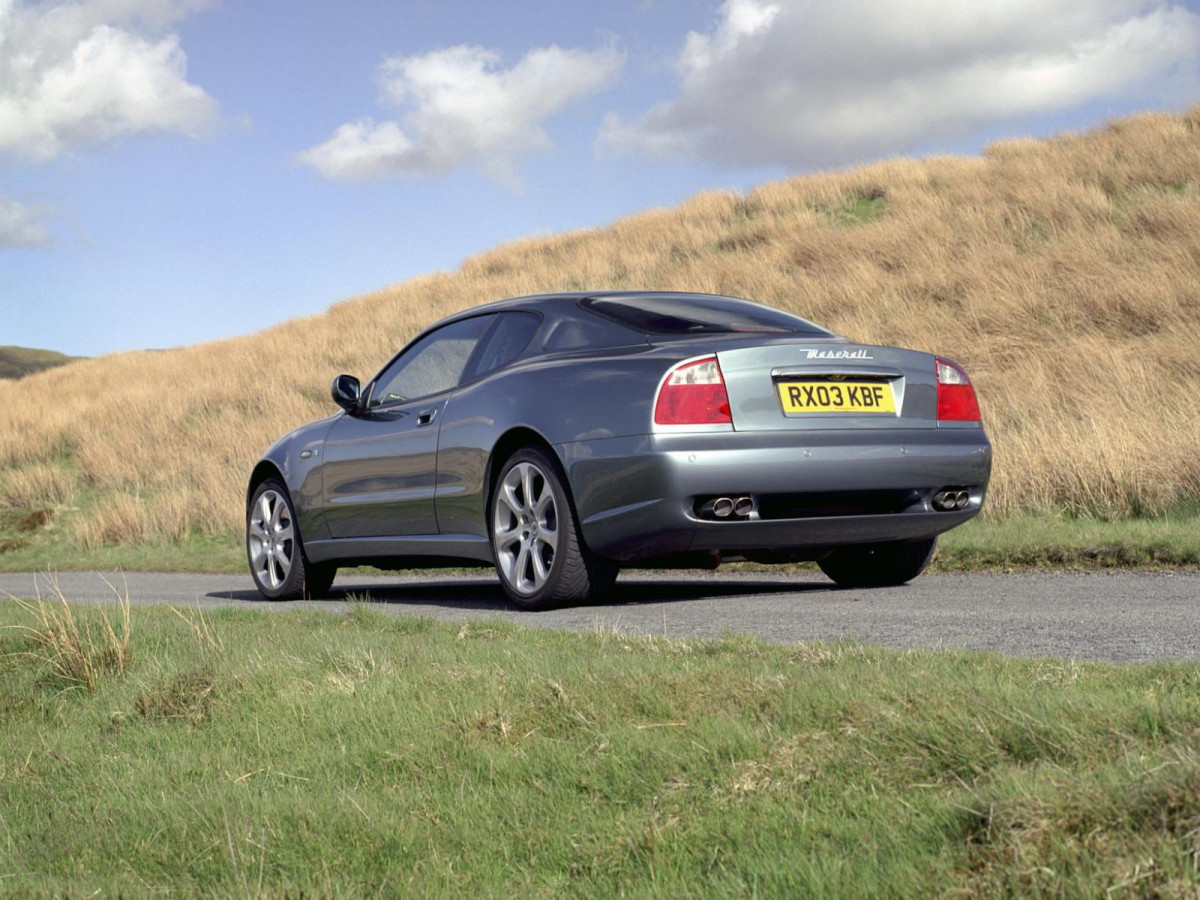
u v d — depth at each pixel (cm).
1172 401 964
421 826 209
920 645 368
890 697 243
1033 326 1367
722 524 473
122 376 2656
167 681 336
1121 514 756
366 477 625
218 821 217
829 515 497
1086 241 1633
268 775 249
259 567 722
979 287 1545
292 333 2581
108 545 1396
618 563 514
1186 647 345
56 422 2114
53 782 263
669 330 518
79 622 423
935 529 536
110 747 290
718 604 521
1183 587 502
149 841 215
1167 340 1191
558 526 509
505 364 565
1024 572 611
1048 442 855
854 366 504
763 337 510
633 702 266
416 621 442
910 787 198
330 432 663
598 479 486
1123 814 161
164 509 1391
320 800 225
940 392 530
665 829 193
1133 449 803
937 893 155
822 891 161
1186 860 146
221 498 1370
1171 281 1380
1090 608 445
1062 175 2002
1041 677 264
